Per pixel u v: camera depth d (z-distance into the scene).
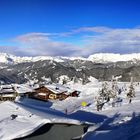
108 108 76.12
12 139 24.34
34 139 26.42
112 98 92.44
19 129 25.00
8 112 30.59
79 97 119.38
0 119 28.23
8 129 25.22
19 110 30.94
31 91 114.00
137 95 112.06
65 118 28.06
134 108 70.12
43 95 121.00
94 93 131.00
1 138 23.80
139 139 27.58
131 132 31.97
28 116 28.42
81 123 28.56
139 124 36.28
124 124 41.53
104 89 90.56
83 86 167.50
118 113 61.47
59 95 121.81
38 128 25.62
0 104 34.78
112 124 44.84
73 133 29.19
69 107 91.31
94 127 41.03
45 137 27.22
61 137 28.20
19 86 117.62
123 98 99.81
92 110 75.12
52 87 125.06
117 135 32.50
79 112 63.69
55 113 33.97
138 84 179.62
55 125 27.95
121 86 153.88
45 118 26.83
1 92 108.25
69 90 127.00
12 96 108.44
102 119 53.94
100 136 33.78
